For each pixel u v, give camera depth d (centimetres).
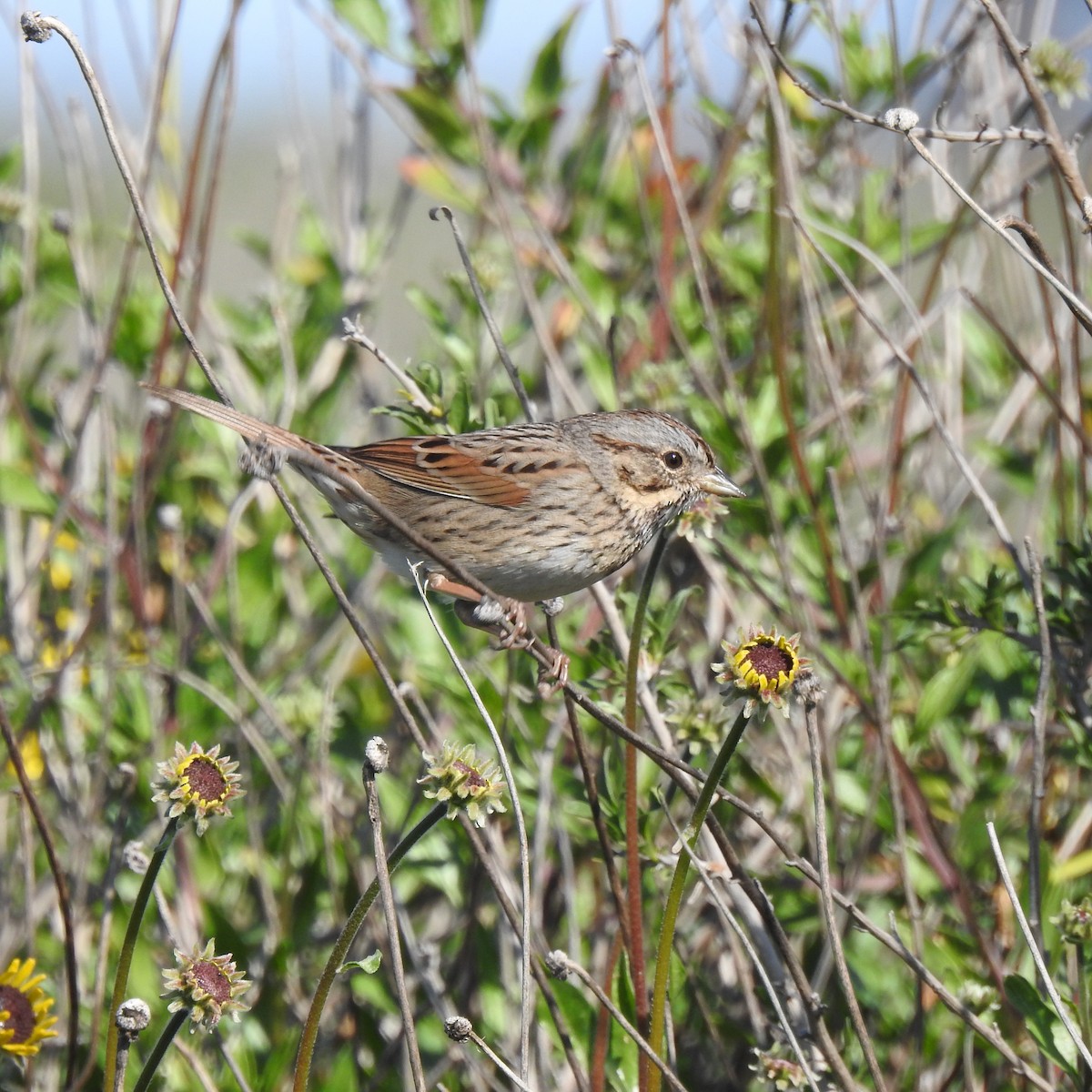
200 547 1286
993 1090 896
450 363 1262
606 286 1204
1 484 1044
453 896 1019
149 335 1214
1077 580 898
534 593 982
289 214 1344
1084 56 1365
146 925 1012
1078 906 772
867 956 987
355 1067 920
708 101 1184
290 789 1061
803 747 1012
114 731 1089
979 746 1082
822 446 1137
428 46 1220
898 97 1030
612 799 856
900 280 1182
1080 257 1167
